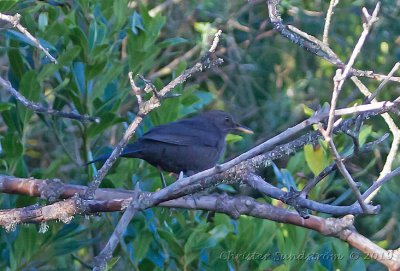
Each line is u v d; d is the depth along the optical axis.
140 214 10.52
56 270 12.05
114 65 10.59
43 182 8.12
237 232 10.10
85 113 10.56
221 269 9.75
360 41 5.94
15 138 9.63
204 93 11.63
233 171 7.12
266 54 16.97
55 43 10.66
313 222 8.09
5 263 10.51
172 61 16.73
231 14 16.59
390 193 14.83
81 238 11.67
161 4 16.30
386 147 14.93
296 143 7.04
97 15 11.19
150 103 6.59
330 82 16.28
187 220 10.58
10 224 7.39
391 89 15.84
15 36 9.31
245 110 16.81
